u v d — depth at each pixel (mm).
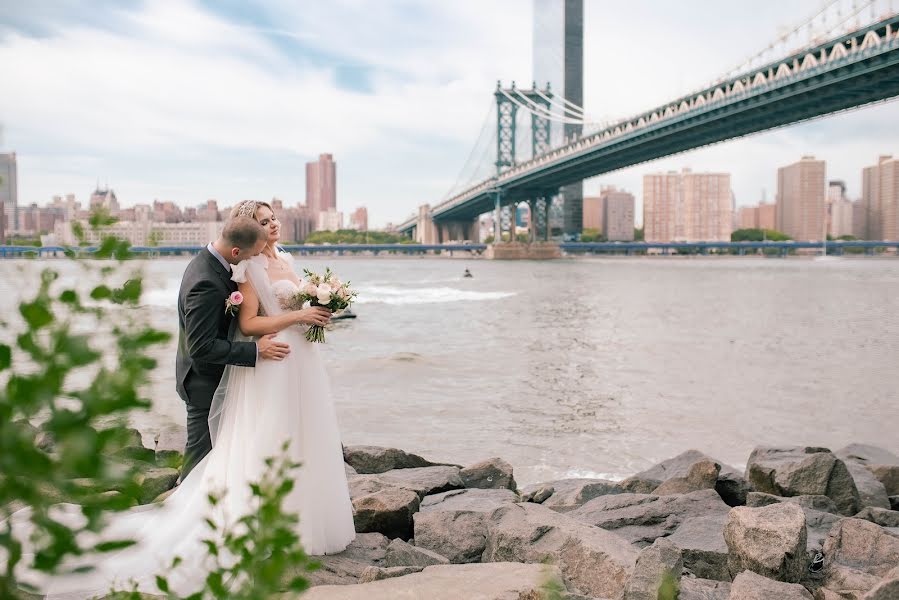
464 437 10664
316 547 3676
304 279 3691
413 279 76000
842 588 3770
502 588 3025
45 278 751
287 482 1012
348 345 22297
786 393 14469
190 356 3545
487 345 22328
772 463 6945
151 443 5707
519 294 50969
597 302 43250
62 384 704
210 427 3500
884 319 33156
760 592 3434
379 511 4527
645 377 16344
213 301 3516
